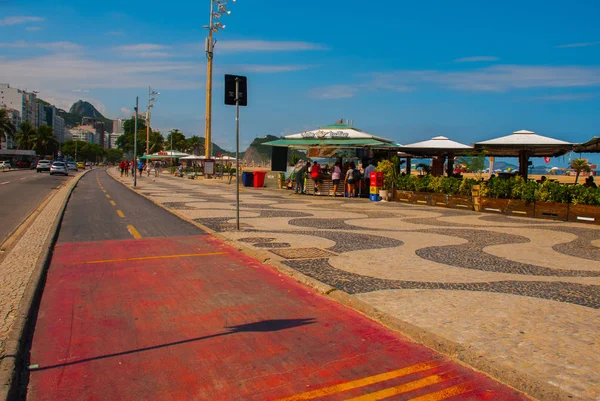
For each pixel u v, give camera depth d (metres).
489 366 3.98
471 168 22.73
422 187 20.17
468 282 6.84
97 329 4.93
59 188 28.38
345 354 4.35
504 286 6.65
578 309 5.61
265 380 3.85
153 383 3.79
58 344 4.54
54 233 10.57
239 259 8.30
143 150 124.50
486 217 15.68
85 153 180.25
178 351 4.39
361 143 23.25
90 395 3.60
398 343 4.61
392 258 8.45
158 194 24.11
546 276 7.32
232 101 11.32
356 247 9.48
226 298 6.02
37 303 5.76
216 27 42.38
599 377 3.80
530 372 3.87
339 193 24.95
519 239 11.06
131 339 4.67
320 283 6.50
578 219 14.47
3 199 20.12
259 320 5.23
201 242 9.96
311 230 11.76
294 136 25.03
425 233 11.75
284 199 22.12
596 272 7.66
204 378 3.88
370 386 3.76
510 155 24.59
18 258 7.89
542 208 15.46
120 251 8.94
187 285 6.60
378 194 21.78
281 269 7.42
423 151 23.55
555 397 3.49
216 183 38.41
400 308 5.52
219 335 4.79
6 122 108.88
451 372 4.00
